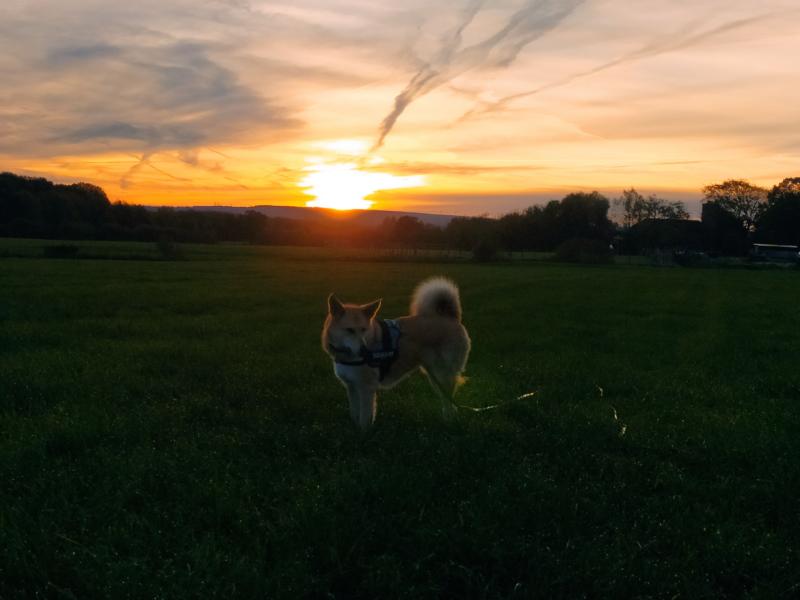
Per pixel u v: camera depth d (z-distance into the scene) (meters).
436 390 3.96
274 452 2.96
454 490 2.54
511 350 5.89
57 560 2.03
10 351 5.07
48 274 14.55
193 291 10.90
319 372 4.58
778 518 2.48
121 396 3.69
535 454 3.01
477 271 21.81
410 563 2.08
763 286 17.55
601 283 16.75
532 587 1.99
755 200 50.47
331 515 2.25
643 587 2.01
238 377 4.27
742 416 3.62
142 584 1.91
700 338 6.84
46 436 2.97
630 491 2.63
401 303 9.57
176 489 2.49
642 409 3.86
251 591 1.92
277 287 12.33
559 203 47.72
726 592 2.09
